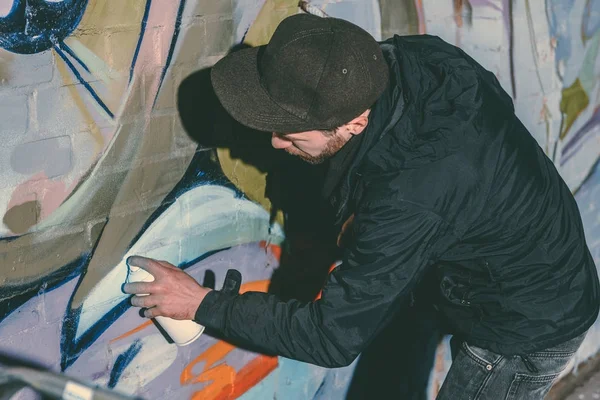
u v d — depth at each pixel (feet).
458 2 10.44
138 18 6.66
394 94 6.24
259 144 8.18
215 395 8.46
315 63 5.79
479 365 7.59
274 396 9.24
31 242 6.30
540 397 7.82
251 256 8.50
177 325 7.16
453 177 6.16
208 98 7.53
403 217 6.07
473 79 6.58
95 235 6.79
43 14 5.95
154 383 7.76
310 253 9.23
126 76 6.70
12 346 6.38
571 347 7.60
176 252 7.61
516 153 6.80
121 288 7.16
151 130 7.05
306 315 6.34
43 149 6.19
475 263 7.10
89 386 4.28
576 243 7.55
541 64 12.19
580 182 13.78
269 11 7.91
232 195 8.06
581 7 12.89
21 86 5.93
